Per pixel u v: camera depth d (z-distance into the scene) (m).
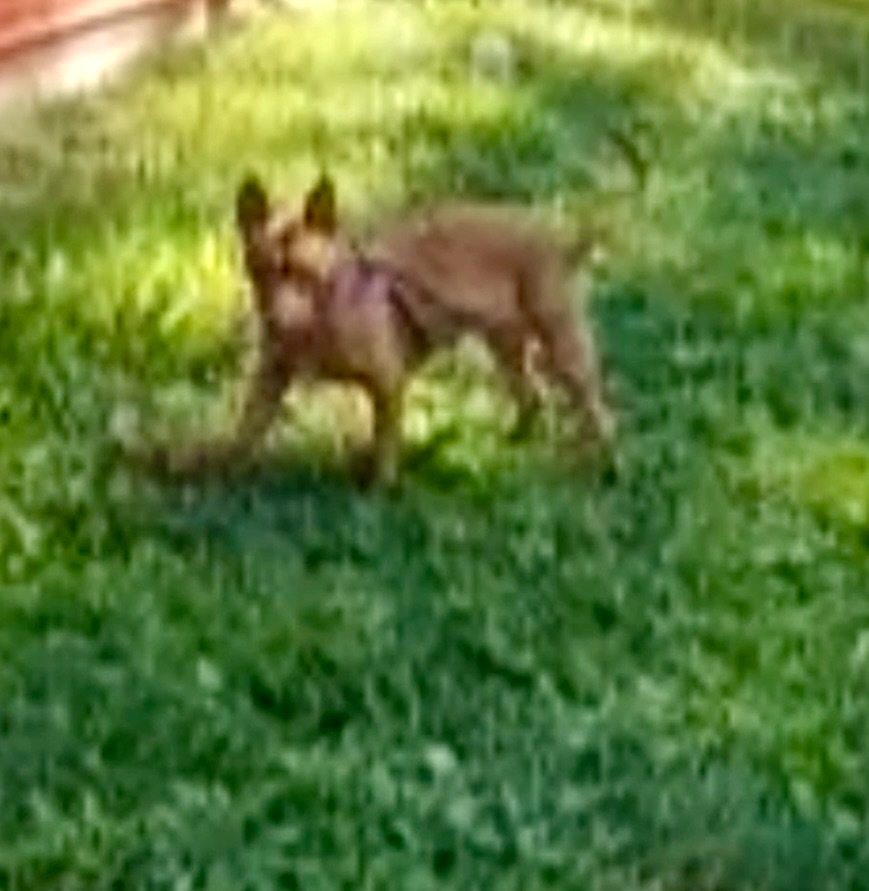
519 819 5.30
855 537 6.10
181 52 8.26
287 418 6.12
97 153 7.40
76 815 5.23
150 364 6.35
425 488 6.06
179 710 5.45
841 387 6.64
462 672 5.60
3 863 5.13
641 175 7.45
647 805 5.35
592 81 8.36
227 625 5.64
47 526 5.83
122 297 6.59
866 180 7.92
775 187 7.72
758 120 8.27
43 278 6.64
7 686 5.46
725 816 5.35
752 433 6.37
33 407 6.16
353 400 6.20
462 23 8.69
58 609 5.64
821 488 6.22
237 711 5.46
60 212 6.98
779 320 6.90
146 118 7.67
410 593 5.76
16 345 6.37
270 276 5.95
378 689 5.54
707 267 7.12
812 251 7.28
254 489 5.98
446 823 5.28
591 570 5.87
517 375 6.15
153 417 6.16
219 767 5.34
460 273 6.03
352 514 5.94
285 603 5.70
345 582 5.77
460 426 6.23
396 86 8.05
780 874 5.26
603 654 5.68
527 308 6.10
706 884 5.22
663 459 6.24
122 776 5.31
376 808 5.30
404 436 6.17
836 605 5.88
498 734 5.47
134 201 7.10
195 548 5.82
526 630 5.70
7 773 5.30
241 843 5.20
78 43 8.01
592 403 6.19
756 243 7.29
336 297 5.95
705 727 5.54
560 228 6.15
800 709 5.61
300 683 5.53
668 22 9.14
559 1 9.10
